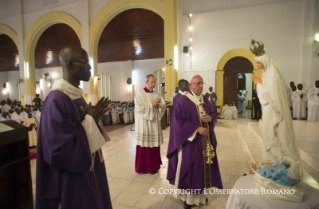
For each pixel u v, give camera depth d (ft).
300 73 26.68
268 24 27.68
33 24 36.55
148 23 33.40
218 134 20.85
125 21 33.50
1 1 39.70
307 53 26.16
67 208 4.24
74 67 4.63
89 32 32.32
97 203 4.65
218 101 30.60
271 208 4.67
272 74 5.09
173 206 8.18
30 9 37.29
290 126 5.05
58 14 34.35
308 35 26.03
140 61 51.98
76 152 4.18
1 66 61.82
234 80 30.99
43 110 4.28
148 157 11.28
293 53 26.91
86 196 4.47
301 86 24.12
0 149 6.87
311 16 25.76
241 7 28.73
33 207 7.27
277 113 4.98
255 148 13.84
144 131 11.20
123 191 9.48
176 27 28.25
